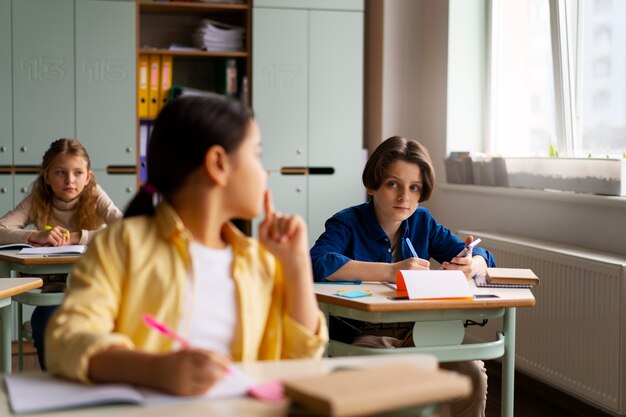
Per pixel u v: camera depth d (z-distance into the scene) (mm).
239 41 4969
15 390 1142
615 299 3061
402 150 2662
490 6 4676
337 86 5000
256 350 1404
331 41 4977
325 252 2648
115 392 1102
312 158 4992
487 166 4316
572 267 3320
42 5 4660
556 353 3451
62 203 3611
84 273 1295
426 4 5004
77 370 1157
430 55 4945
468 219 4570
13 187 4676
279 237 1415
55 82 4699
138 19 4875
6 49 4633
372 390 1009
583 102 3875
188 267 1338
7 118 4652
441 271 2410
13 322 4641
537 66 4277
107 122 4766
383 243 2756
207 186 1342
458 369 2490
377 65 5137
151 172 1369
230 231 1407
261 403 1114
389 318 2279
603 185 3406
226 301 1363
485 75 4730
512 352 2459
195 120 1318
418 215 2838
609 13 3648
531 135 4363
